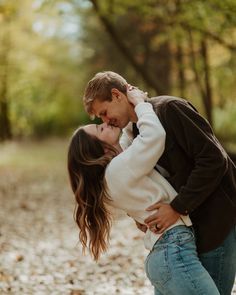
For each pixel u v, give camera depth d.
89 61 33.09
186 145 3.09
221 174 3.04
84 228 3.27
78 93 38.22
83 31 30.44
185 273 2.97
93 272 6.11
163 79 22.47
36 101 37.69
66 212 10.80
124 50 14.62
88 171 3.19
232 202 3.17
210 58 17.20
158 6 12.59
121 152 3.25
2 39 28.62
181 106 3.13
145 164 3.05
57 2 13.55
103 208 3.25
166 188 3.13
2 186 15.12
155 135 3.03
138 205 3.14
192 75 20.80
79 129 3.26
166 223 3.04
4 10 14.04
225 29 11.55
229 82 17.69
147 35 22.23
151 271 3.09
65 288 5.52
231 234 3.20
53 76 36.34
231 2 10.03
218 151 3.03
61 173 18.64
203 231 3.17
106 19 14.22
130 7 13.31
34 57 31.34
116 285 5.61
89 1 13.59
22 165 21.80
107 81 3.21
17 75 31.58
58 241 7.97
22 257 6.80
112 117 3.22
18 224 9.44
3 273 6.07
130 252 7.00
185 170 3.14
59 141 37.03
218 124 22.47
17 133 39.97
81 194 3.21
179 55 17.73
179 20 11.98
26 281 5.79
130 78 26.27
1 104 33.34
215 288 2.98
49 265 6.48
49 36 30.98
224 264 3.20
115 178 3.11
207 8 10.91
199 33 12.30
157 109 3.16
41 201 12.30
